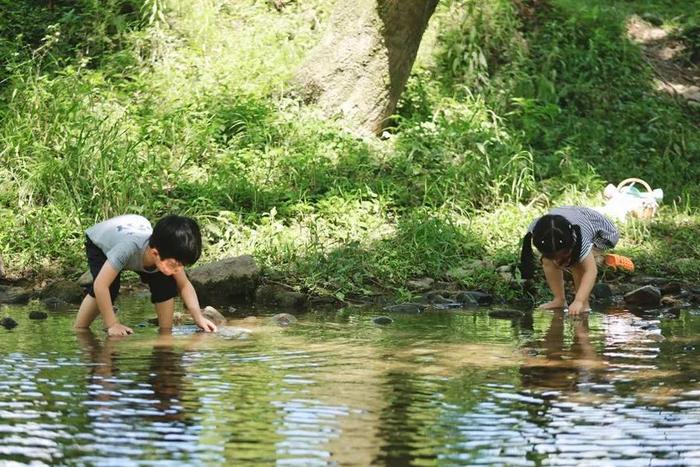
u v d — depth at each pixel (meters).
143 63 15.08
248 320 8.66
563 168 14.16
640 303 9.95
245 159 12.93
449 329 8.30
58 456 4.67
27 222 11.22
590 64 16.94
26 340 7.48
